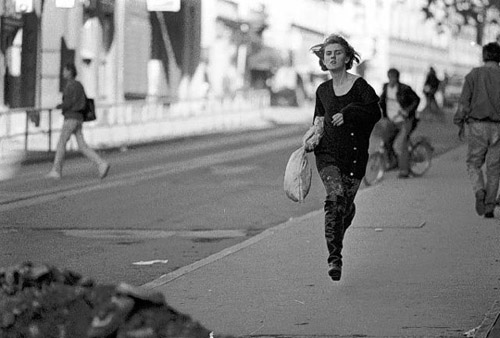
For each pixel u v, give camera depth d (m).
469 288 16.03
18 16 54.22
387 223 23.69
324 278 17.02
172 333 6.32
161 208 28.56
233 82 93.06
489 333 12.48
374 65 118.81
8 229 24.56
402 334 12.92
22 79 55.75
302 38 107.62
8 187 33.47
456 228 22.78
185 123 69.12
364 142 15.76
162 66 80.19
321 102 15.92
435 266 18.02
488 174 23.94
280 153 49.22
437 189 31.75
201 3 85.12
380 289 16.02
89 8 64.12
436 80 79.06
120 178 36.72
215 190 33.00
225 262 18.78
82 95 35.62
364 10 119.56
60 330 6.47
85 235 23.77
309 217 25.69
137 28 73.88
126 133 59.53
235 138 61.97
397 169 37.78
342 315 14.11
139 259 20.47
